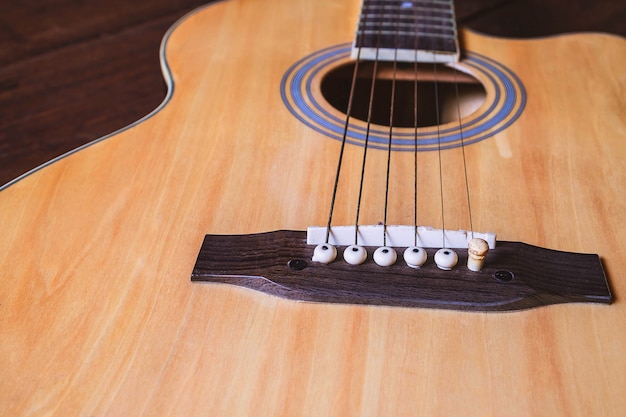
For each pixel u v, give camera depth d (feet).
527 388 0.89
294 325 0.95
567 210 1.15
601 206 1.16
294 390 0.88
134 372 0.90
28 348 0.92
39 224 1.10
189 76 1.51
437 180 1.21
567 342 0.94
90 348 0.92
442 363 0.91
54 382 0.89
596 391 0.89
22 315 0.96
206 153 1.27
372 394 0.88
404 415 0.86
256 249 1.05
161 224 1.11
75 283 1.01
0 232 1.08
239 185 1.19
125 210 1.13
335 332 0.94
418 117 1.66
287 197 1.17
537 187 1.20
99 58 2.16
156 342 0.93
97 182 1.19
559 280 1.01
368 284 0.98
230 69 1.54
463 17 2.37
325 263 1.01
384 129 1.33
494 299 0.97
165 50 1.60
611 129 1.36
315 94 1.46
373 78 1.47
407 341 0.93
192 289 1.00
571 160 1.27
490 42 1.66
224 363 0.91
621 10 2.44
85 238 1.08
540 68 1.57
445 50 1.57
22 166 1.75
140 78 2.09
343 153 1.27
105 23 2.34
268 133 1.33
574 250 1.08
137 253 1.06
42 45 2.21
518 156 1.27
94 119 1.92
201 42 1.64
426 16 1.69
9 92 2.00
